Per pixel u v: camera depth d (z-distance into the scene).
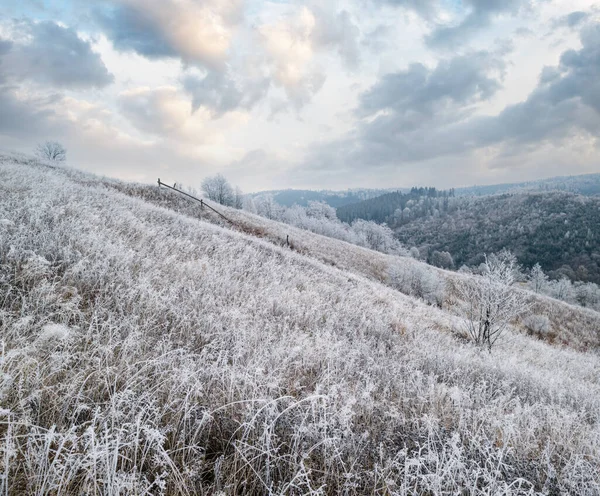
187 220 15.02
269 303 7.11
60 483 1.90
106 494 1.92
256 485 2.41
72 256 5.45
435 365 6.16
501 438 3.64
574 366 12.02
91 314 4.30
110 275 5.35
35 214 6.30
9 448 1.96
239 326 5.24
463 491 2.63
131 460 2.23
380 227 105.50
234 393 3.34
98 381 2.99
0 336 3.21
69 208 8.20
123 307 4.75
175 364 3.63
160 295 5.31
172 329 4.52
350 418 2.98
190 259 8.52
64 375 3.02
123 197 15.30
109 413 2.53
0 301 3.93
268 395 3.39
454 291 28.50
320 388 3.54
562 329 25.94
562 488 2.88
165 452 2.13
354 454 2.83
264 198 96.94
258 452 2.60
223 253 10.30
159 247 8.27
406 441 3.33
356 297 11.42
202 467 2.44
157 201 25.47
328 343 5.29
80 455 2.10
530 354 12.34
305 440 2.86
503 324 11.00
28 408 2.46
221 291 6.91
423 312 14.52
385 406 3.84
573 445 3.72
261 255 12.50
